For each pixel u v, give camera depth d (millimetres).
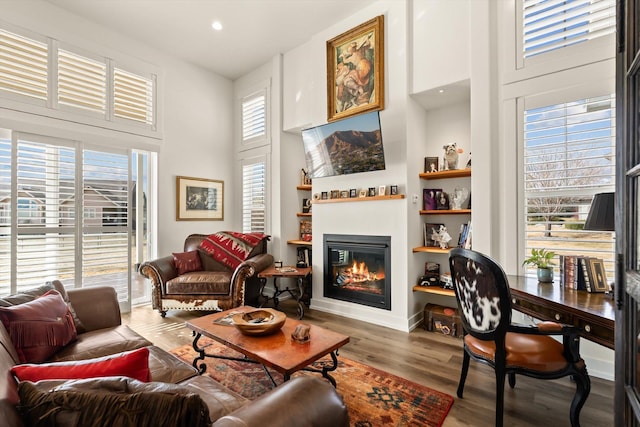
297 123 4188
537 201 2539
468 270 1826
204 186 4688
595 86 2289
